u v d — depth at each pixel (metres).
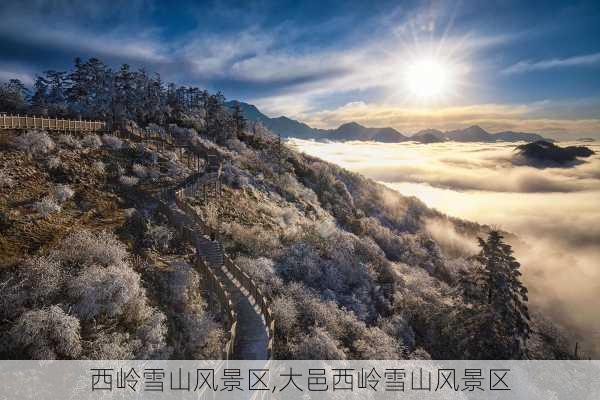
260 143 89.25
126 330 19.09
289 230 47.28
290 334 26.84
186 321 21.94
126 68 74.69
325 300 34.34
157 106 78.62
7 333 16.39
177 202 38.00
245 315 25.38
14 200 27.34
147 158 47.72
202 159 59.50
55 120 42.38
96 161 39.59
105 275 20.44
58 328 16.80
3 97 65.81
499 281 32.91
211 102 90.94
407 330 37.00
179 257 28.66
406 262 67.00
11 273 19.64
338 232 54.44
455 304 38.03
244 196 52.19
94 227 27.53
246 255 36.62
